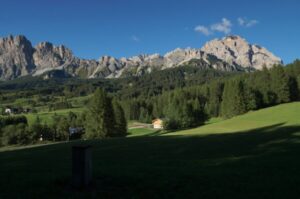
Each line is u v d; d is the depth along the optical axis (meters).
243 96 124.44
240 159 25.92
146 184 17.70
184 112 140.00
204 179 18.94
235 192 16.52
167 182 18.14
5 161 30.11
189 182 18.27
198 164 24.28
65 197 15.76
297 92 136.50
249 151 30.33
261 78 146.50
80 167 16.86
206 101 182.88
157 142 42.03
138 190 16.78
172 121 139.62
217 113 167.12
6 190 17.42
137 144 40.56
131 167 23.16
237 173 20.55
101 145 41.38
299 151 28.94
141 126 168.88
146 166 23.73
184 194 16.27
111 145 40.69
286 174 20.17
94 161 27.44
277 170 21.33
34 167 24.98
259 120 91.88
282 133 46.66
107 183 17.78
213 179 18.98
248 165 23.23
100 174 19.67
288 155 27.09
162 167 23.02
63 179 18.38
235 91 125.25
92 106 97.19
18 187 17.86
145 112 195.75
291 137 40.25
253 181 18.53
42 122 189.25
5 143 136.50
